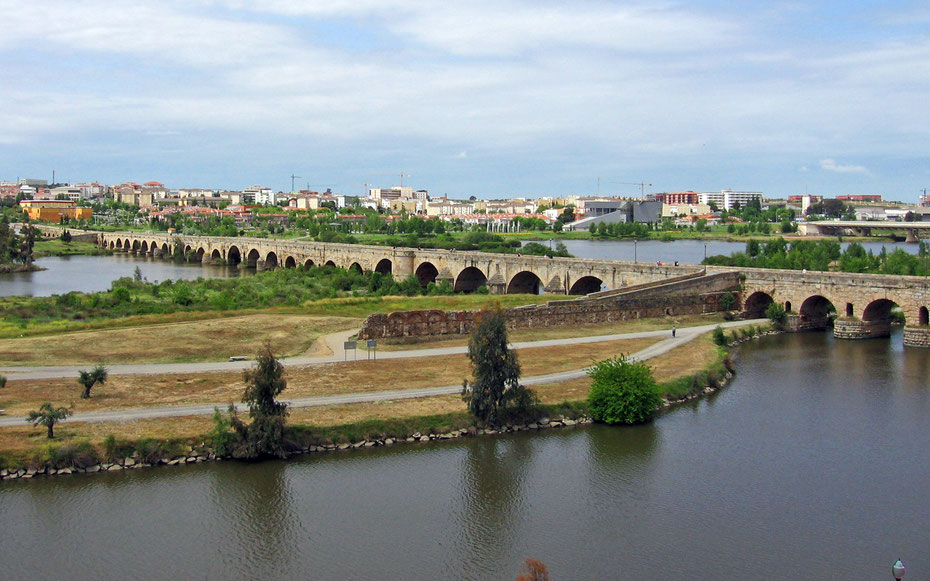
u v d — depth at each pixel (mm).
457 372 122438
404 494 85688
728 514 82562
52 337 140500
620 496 86188
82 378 105500
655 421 109750
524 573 71125
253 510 81500
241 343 140875
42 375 116000
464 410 104875
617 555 74562
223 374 119062
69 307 191750
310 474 89750
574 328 164375
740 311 188375
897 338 167500
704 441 102250
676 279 190375
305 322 157625
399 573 71312
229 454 92938
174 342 139000
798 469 93625
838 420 110688
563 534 78312
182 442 92312
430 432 100688
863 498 86312
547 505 84125
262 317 161750
